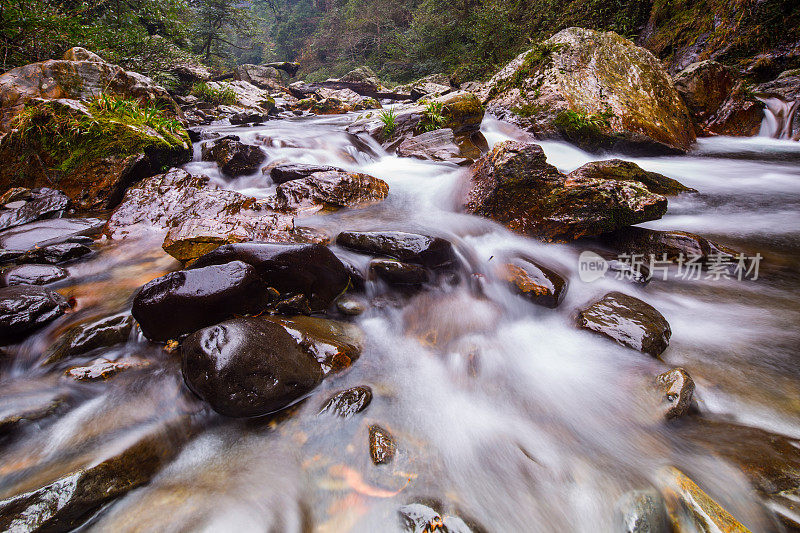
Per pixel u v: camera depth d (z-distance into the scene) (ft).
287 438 6.80
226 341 6.89
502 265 12.24
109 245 13.82
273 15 192.75
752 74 35.47
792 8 34.58
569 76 31.58
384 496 5.92
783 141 30.40
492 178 15.66
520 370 8.81
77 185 17.87
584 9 53.67
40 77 22.45
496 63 65.67
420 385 8.16
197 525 5.46
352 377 8.13
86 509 5.39
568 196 14.23
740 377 8.36
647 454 6.67
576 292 11.70
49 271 11.50
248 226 12.84
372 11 118.11
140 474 6.07
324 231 14.15
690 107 33.65
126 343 8.70
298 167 19.98
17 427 6.51
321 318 9.76
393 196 18.98
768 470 6.06
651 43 45.16
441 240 11.88
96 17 40.60
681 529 5.41
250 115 50.08
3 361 8.21
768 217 17.26
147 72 42.16
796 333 9.81
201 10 88.69
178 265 12.46
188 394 7.34
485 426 7.30
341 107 67.46
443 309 10.89
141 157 18.38
